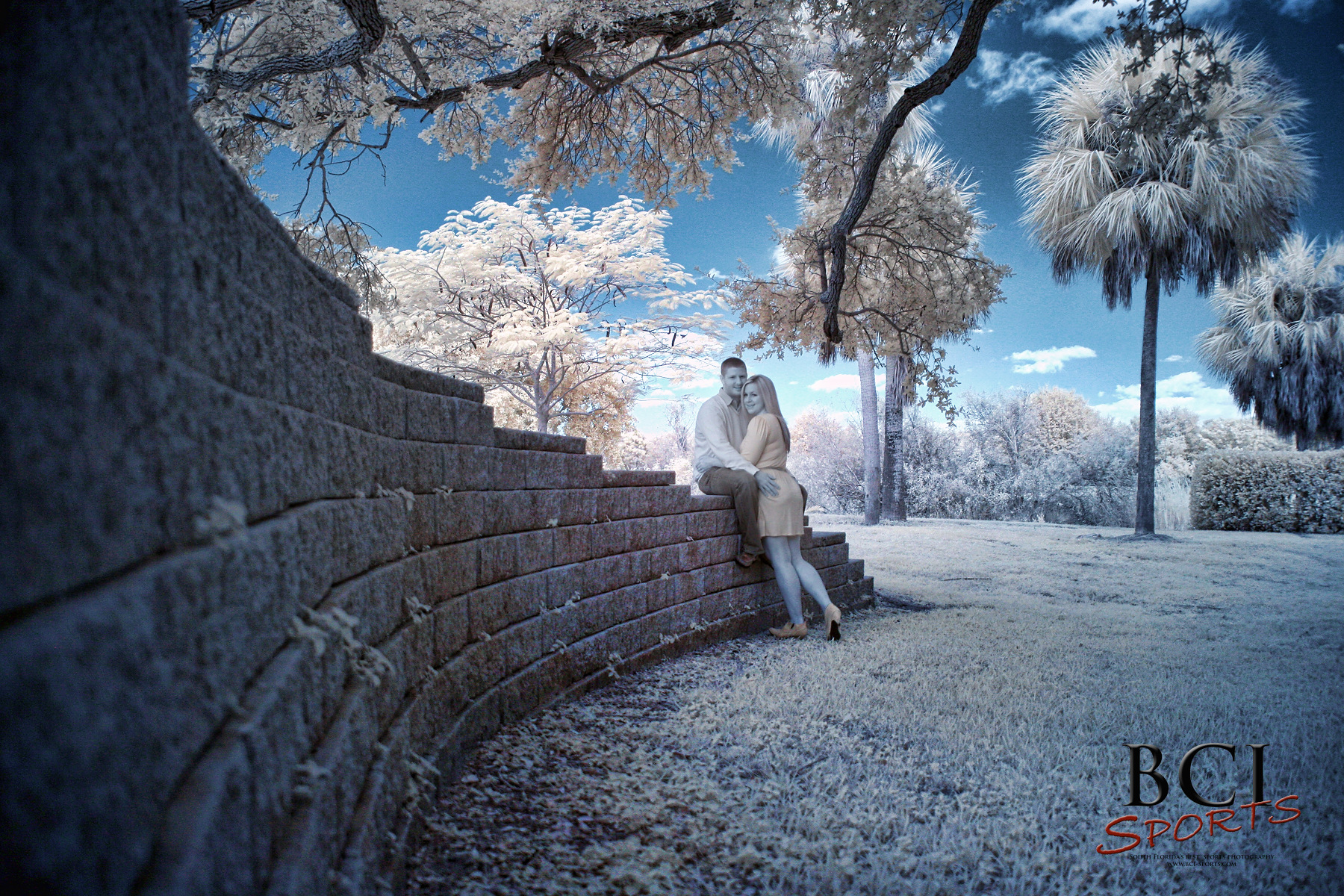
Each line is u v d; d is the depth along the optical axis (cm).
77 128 81
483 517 352
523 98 782
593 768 320
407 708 246
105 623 71
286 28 600
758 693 430
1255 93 1332
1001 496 2098
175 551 103
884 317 909
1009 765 333
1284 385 1895
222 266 133
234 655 114
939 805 292
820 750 349
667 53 714
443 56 652
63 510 71
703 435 653
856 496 2236
